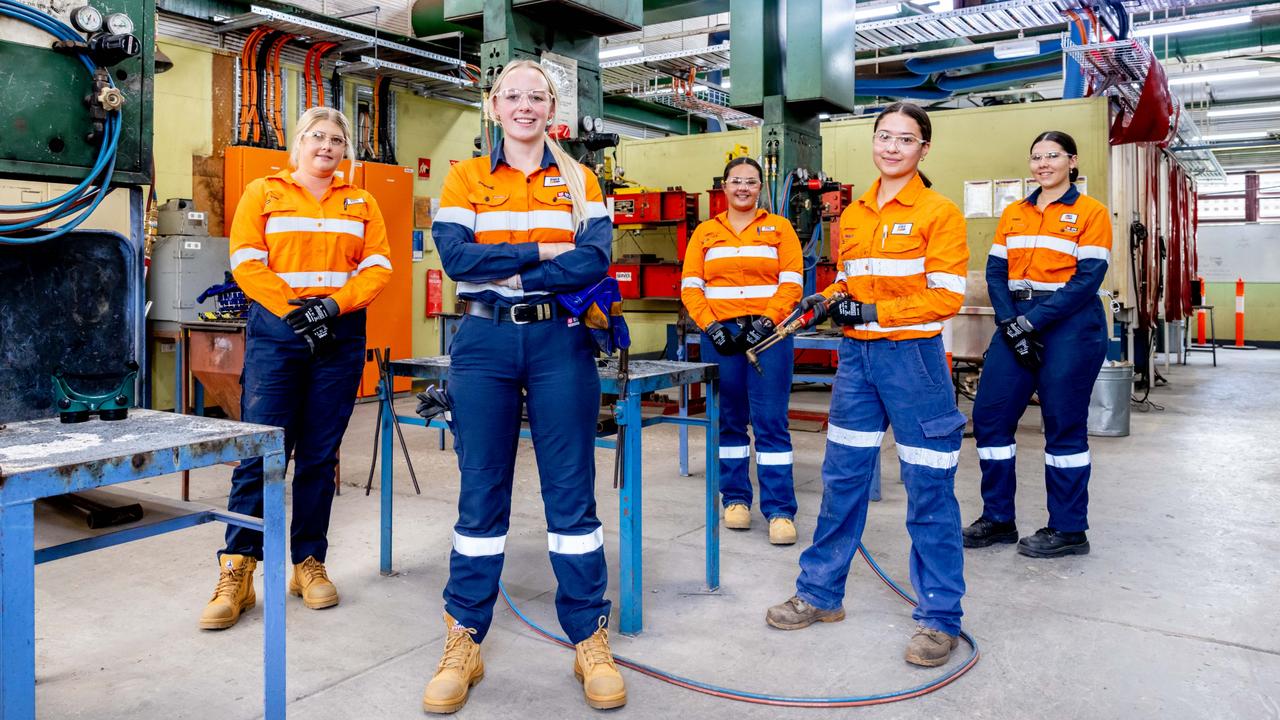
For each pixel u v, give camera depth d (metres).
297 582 2.99
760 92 5.52
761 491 3.70
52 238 1.90
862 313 2.51
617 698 2.21
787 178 5.47
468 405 2.23
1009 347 3.46
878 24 7.61
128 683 2.36
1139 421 6.98
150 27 2.12
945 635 2.48
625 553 2.68
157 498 1.89
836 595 2.76
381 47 7.54
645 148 8.74
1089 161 7.20
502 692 2.31
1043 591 3.07
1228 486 4.69
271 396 2.76
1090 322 3.38
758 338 2.84
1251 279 15.96
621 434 2.71
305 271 2.81
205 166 6.96
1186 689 2.31
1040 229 3.43
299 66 7.52
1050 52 9.41
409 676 2.41
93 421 1.85
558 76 4.00
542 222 2.21
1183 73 10.77
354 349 2.89
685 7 7.89
